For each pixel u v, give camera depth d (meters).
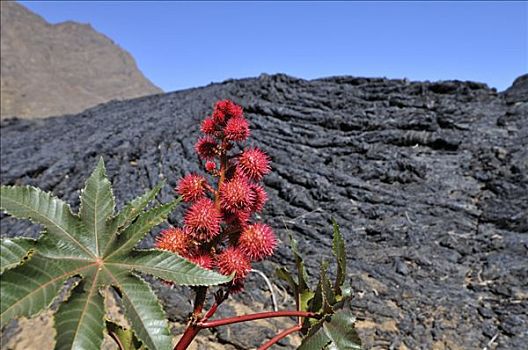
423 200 4.43
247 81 8.16
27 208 1.41
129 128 7.37
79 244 1.41
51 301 1.22
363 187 4.75
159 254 1.40
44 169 6.38
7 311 1.14
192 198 1.84
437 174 4.84
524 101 5.75
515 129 5.17
